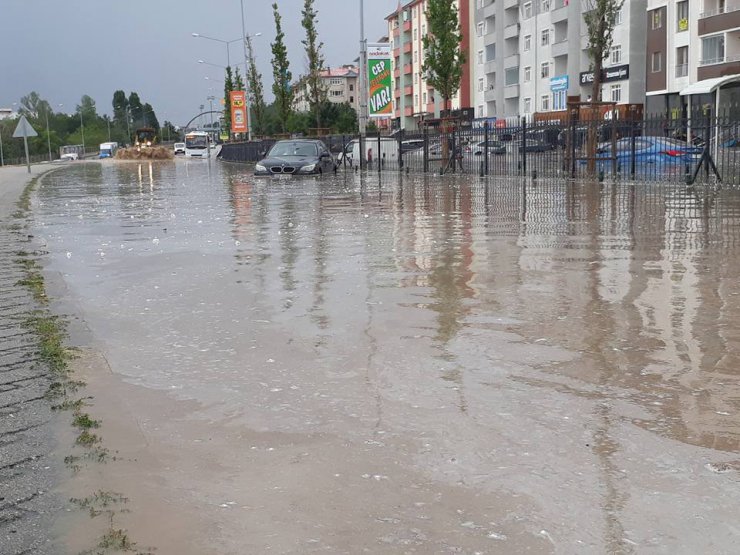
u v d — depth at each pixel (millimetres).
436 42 37125
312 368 4816
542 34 72938
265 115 71875
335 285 7359
